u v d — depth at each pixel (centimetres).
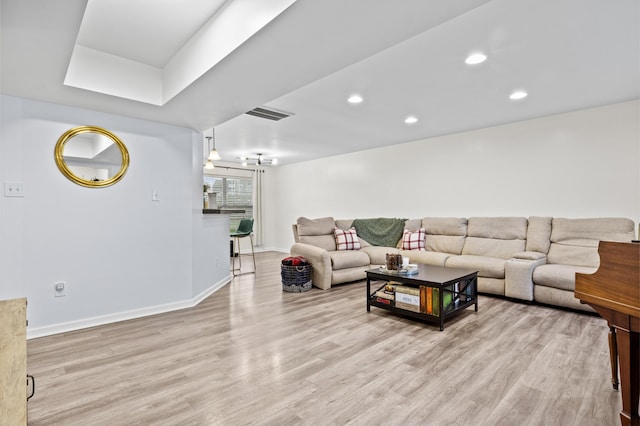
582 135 399
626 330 143
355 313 333
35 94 259
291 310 343
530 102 371
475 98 356
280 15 159
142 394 184
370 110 395
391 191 607
